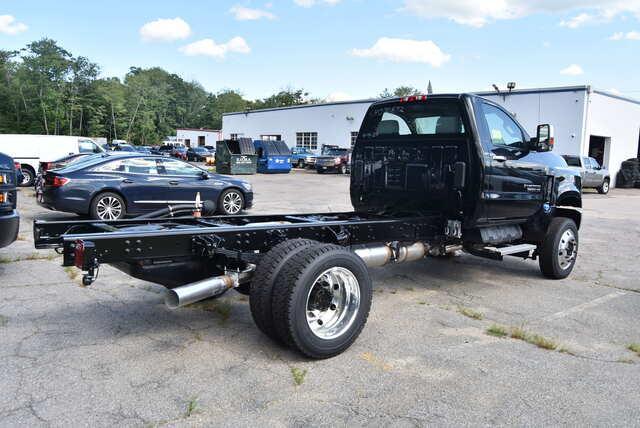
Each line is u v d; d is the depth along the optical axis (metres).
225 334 4.34
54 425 2.87
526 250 6.22
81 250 3.36
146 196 10.88
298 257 3.77
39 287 5.64
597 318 5.04
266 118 48.44
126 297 5.34
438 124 5.63
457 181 5.31
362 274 4.07
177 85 136.12
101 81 89.38
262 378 3.53
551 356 4.04
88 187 10.27
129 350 3.96
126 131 89.75
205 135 72.19
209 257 4.10
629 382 3.59
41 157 20.34
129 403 3.14
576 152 26.70
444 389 3.42
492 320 4.92
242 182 12.50
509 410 3.15
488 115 5.59
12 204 5.73
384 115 6.18
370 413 3.08
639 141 32.97
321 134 42.94
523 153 6.04
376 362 3.85
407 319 4.88
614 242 9.82
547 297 5.77
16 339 4.13
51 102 77.12
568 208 6.89
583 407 3.21
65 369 3.59
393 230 5.14
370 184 6.36
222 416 3.01
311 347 3.76
